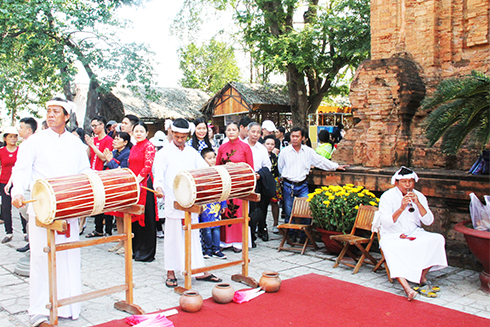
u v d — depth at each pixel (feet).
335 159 25.07
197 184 14.26
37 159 13.16
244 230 16.51
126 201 12.87
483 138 15.37
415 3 23.34
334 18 53.62
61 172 13.33
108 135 27.73
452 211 18.89
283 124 70.54
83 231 26.04
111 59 48.44
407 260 15.12
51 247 11.73
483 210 16.40
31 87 71.05
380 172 21.18
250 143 23.16
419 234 15.96
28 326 12.60
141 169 19.70
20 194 12.28
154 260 20.01
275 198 26.00
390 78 21.81
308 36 53.31
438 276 17.11
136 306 13.44
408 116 22.20
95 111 54.08
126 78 48.70
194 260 16.25
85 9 47.19
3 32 45.14
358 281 16.60
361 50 51.03
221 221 15.83
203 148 21.40
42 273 12.73
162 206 24.95
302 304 13.97
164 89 78.89
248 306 13.79
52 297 11.79
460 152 20.38
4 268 18.48
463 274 17.40
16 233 25.94
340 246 19.49
